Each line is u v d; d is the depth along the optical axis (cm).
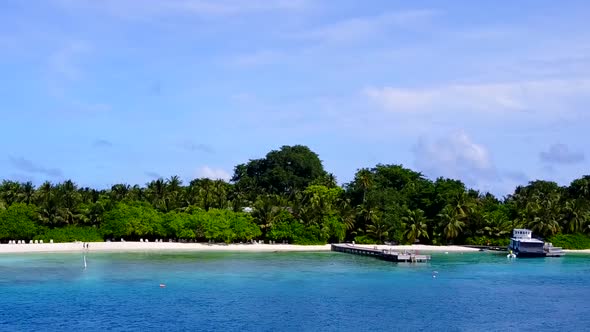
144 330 6775
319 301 8581
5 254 14112
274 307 8112
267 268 12225
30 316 7356
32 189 17600
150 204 18088
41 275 10612
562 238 17862
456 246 17675
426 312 7950
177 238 17638
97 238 16550
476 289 9875
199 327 6956
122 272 11212
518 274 11975
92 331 6694
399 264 13375
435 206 18112
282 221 17488
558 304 8612
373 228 17625
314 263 13312
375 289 9700
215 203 18688
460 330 7038
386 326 7150
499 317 7719
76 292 8988
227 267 12300
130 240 17300
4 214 15525
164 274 11031
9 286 9425
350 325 7162
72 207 16738
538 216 18025
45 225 16262
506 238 17788
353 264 13162
